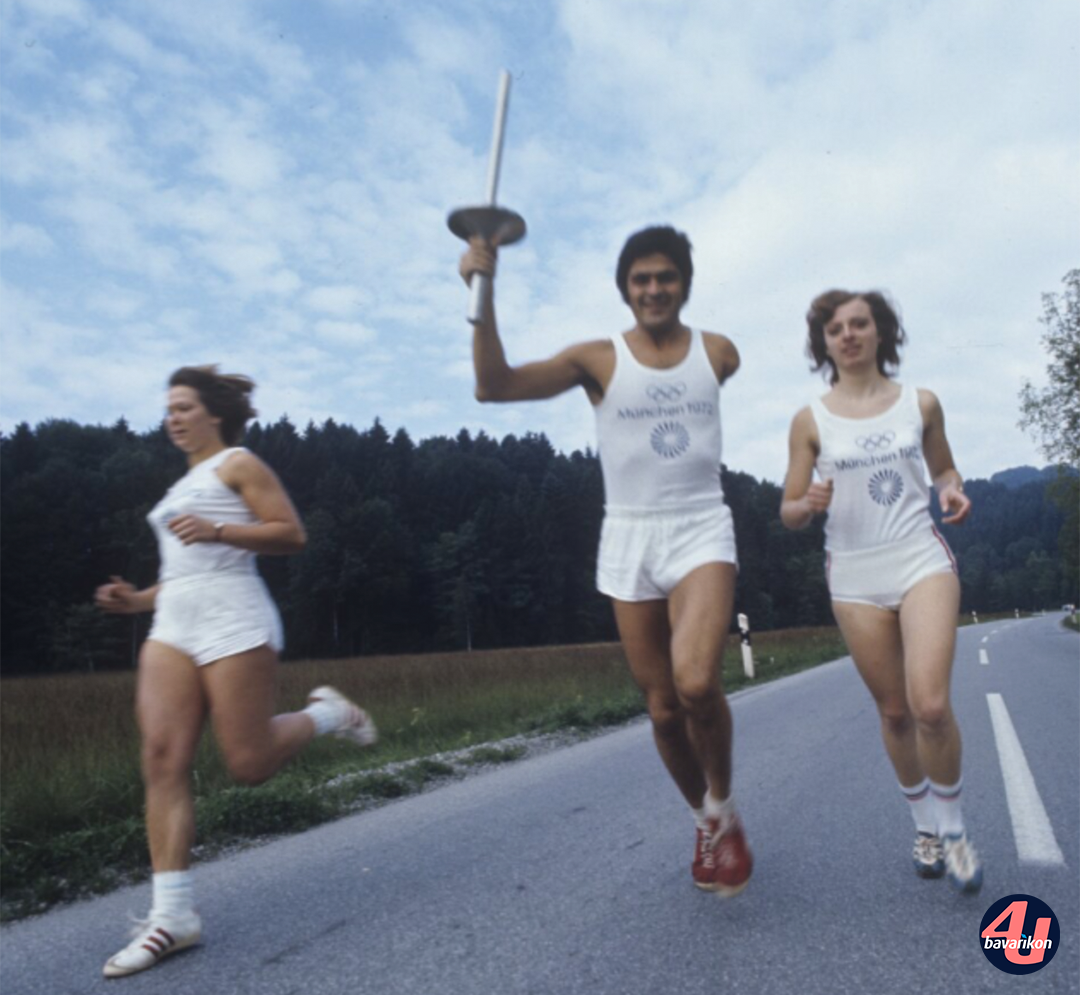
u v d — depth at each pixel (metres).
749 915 3.61
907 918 3.52
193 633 3.56
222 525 3.53
